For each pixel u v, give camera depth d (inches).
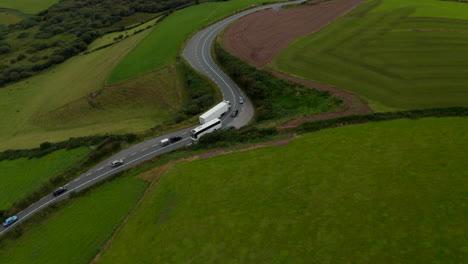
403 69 3435.0
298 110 3149.6
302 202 1911.9
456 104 2719.0
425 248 1508.4
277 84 3565.5
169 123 3553.2
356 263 1487.5
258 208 1921.8
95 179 2746.1
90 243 1994.3
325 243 1616.6
